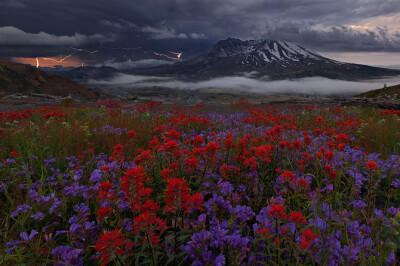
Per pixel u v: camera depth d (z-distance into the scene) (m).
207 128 7.67
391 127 6.79
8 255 1.79
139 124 7.85
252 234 2.30
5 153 4.54
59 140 5.23
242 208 2.28
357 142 5.29
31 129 5.87
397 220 1.61
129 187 1.70
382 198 3.24
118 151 3.17
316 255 1.74
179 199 1.65
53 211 2.50
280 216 1.72
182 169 3.20
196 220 2.32
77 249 1.90
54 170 3.73
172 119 7.70
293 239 1.80
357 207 2.50
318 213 2.26
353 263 1.71
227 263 1.81
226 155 4.01
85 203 2.71
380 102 16.22
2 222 2.40
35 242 2.05
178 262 1.91
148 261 1.76
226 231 1.89
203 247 1.81
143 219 1.53
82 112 10.79
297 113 11.80
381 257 1.60
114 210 2.16
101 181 3.05
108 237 1.40
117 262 1.61
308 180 3.12
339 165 3.59
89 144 5.06
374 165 2.94
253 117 8.41
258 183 3.09
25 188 3.21
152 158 3.17
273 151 4.18
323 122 7.54
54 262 1.82
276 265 1.66
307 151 4.39
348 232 2.07
